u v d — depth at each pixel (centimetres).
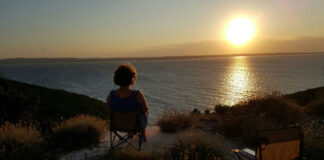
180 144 363
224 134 504
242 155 358
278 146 246
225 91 5006
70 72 14588
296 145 256
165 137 476
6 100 679
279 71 10562
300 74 8669
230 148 415
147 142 419
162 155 344
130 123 335
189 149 337
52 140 429
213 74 10238
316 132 500
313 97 1323
